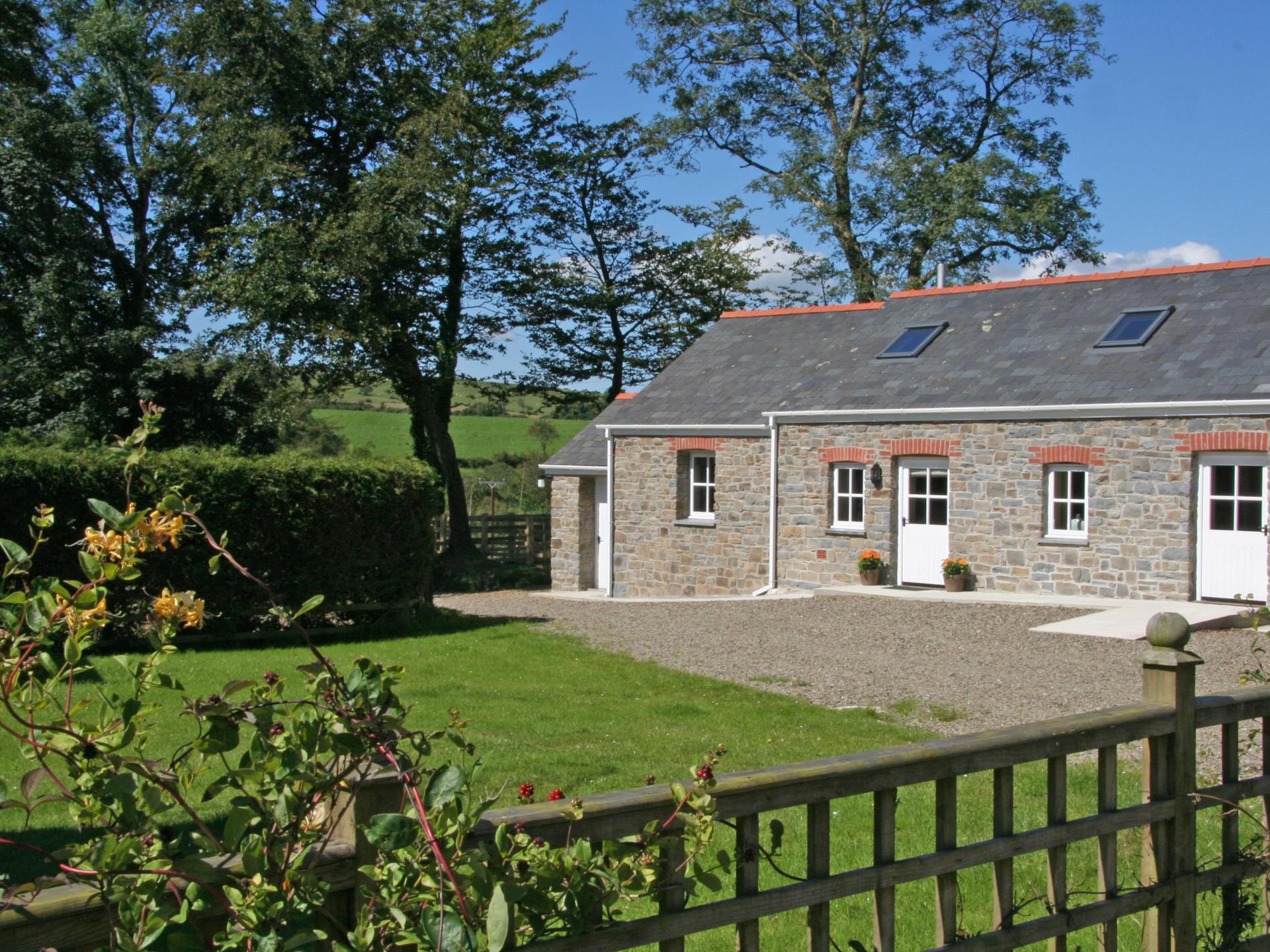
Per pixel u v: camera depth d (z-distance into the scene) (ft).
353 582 50.34
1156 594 54.03
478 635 50.21
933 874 10.46
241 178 81.92
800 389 69.77
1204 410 52.13
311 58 83.35
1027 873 18.69
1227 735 13.41
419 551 52.85
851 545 64.95
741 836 9.27
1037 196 106.11
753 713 32.55
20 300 89.56
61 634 8.73
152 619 8.07
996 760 10.92
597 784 24.13
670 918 8.66
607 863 8.13
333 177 89.45
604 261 105.91
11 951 6.31
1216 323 57.26
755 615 54.80
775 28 113.60
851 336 73.87
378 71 88.22
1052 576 57.41
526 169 95.96
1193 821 12.82
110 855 6.48
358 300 83.20
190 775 7.95
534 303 100.12
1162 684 12.70
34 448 44.04
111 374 91.97
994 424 59.36
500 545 100.53
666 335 107.86
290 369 85.97
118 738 7.32
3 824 19.80
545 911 7.64
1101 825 11.92
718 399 73.61
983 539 59.88
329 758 8.87
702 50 116.06
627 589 75.97
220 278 83.46
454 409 189.88
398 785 7.70
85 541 8.37
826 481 66.03
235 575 46.57
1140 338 58.29
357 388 94.53
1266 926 14.10
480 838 7.85
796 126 114.83
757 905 9.26
